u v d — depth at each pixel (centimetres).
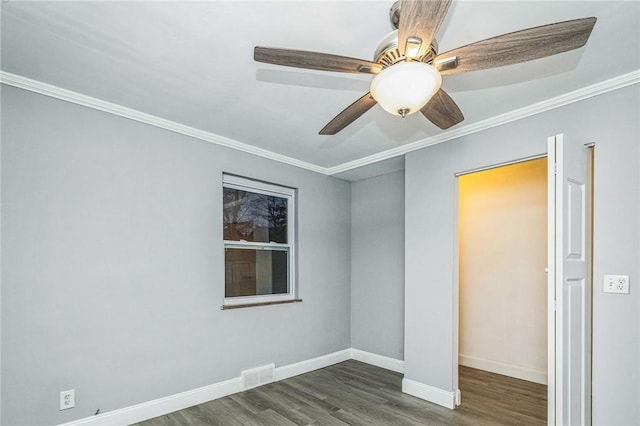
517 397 307
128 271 258
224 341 312
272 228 378
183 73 212
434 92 153
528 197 362
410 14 117
